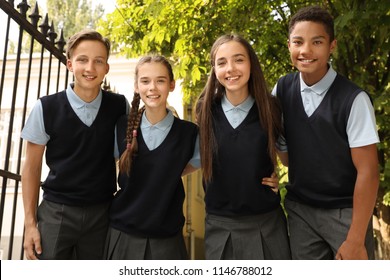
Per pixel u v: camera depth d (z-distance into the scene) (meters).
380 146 3.80
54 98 2.41
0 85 2.46
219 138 2.31
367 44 3.99
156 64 2.39
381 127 3.69
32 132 2.35
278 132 2.36
